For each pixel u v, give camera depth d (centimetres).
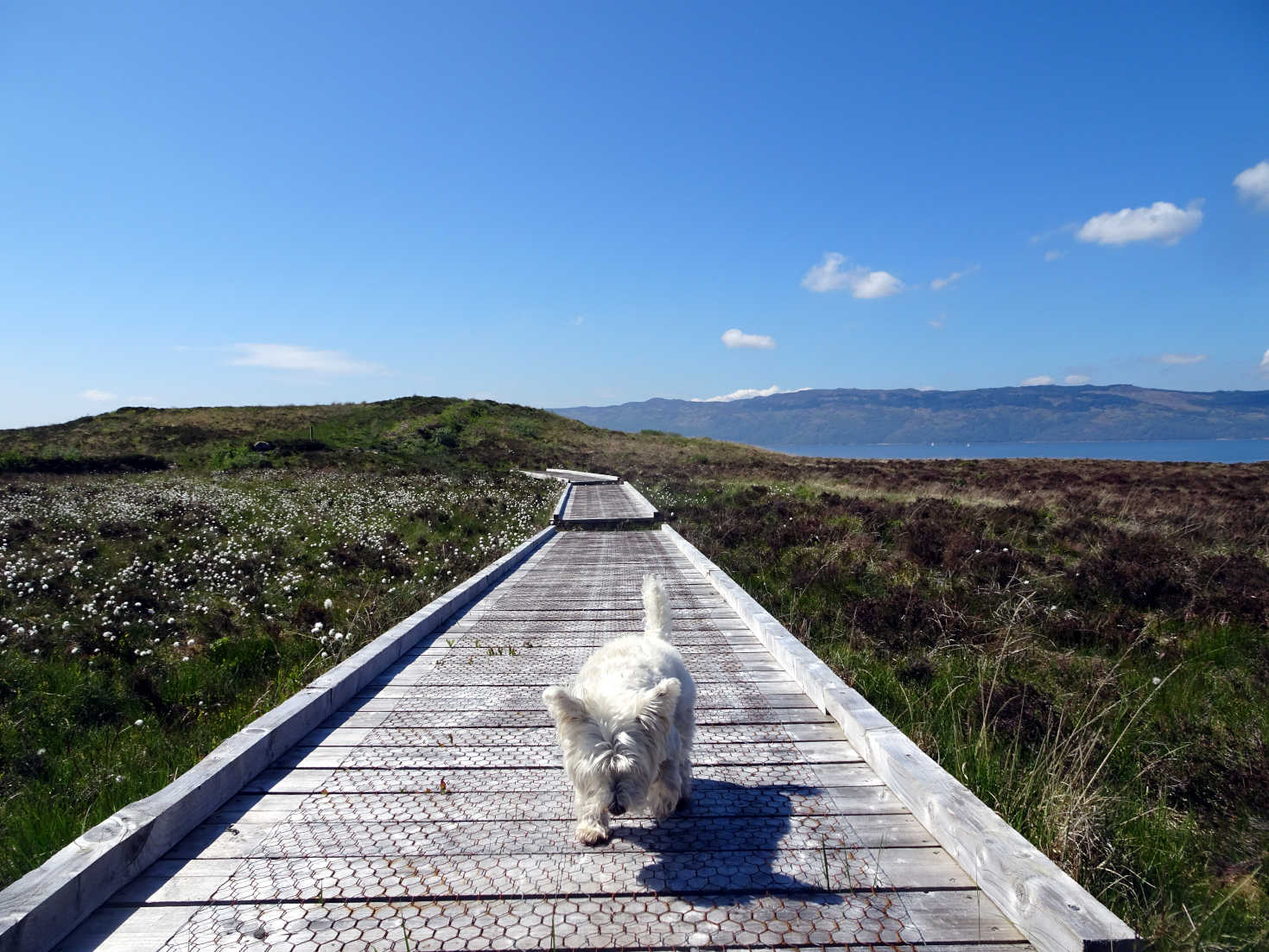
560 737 310
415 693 540
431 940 258
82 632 813
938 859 307
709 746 434
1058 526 1449
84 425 5153
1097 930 219
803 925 264
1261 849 417
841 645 770
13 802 472
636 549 1398
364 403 6962
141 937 258
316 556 1303
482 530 1695
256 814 353
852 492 2422
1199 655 730
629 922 268
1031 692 592
